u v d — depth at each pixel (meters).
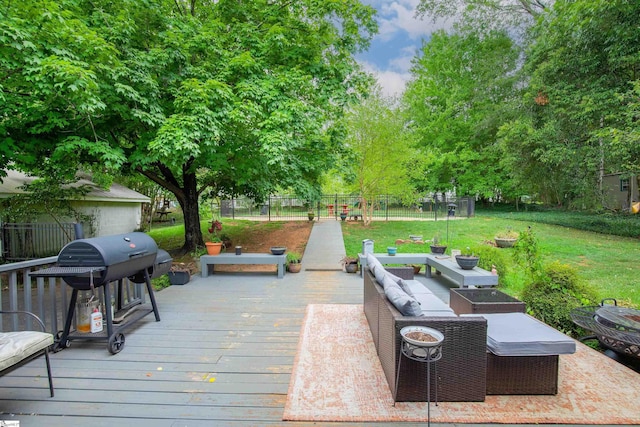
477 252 5.96
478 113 18.27
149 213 16.19
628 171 9.40
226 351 3.08
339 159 10.08
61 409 2.19
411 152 12.12
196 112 5.70
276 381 2.54
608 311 2.95
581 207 14.27
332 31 8.20
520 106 12.59
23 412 2.15
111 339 3.00
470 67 19.16
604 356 2.90
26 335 2.28
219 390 2.42
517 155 11.85
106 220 11.66
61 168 6.41
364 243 6.64
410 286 3.86
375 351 3.03
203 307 4.51
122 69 5.27
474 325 2.23
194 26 6.79
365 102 11.30
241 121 6.09
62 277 2.95
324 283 5.98
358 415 2.10
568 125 10.12
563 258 7.45
